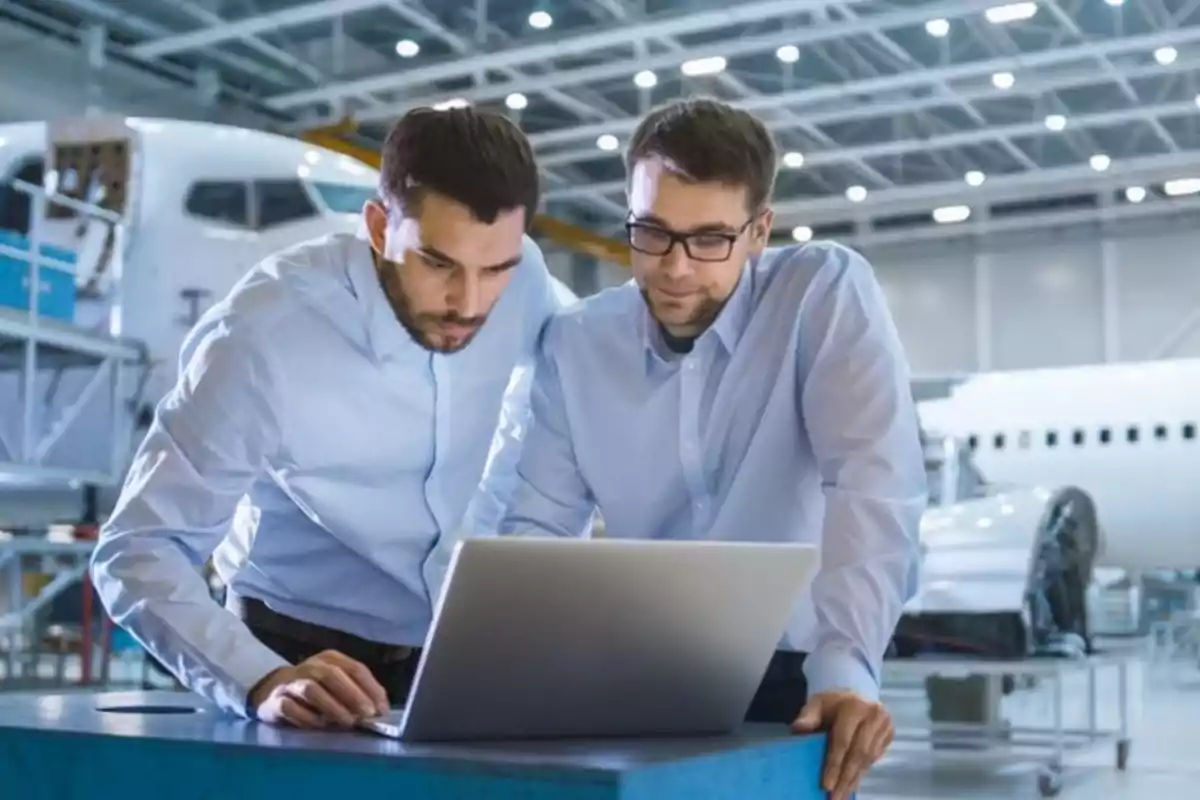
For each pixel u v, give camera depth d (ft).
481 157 5.57
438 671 4.49
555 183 74.28
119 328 25.57
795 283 7.15
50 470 24.23
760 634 5.07
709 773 4.27
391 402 7.20
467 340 6.16
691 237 6.14
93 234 26.48
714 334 7.17
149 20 52.16
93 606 28.25
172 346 26.53
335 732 5.05
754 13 46.85
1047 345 80.38
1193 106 57.36
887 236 83.15
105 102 52.90
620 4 48.37
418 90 58.44
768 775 4.75
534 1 50.01
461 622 4.40
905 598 6.60
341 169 29.66
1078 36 50.29
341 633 8.27
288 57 52.85
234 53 55.52
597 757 4.15
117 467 25.85
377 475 7.45
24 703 6.44
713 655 4.98
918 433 6.95
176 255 26.78
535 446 7.91
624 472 7.61
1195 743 29.53
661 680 4.93
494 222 5.64
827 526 6.57
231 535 8.39
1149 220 77.41
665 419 7.42
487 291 5.90
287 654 8.29
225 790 4.43
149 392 26.55
